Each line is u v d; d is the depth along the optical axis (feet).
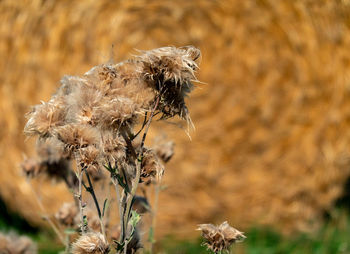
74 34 16.52
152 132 16.85
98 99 4.51
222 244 5.10
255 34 16.43
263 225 16.12
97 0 16.93
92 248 4.62
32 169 7.02
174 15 17.52
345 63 15.78
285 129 16.53
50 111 4.65
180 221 17.03
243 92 16.79
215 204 17.08
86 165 4.69
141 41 17.39
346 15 15.62
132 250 5.16
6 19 16.51
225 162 17.08
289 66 16.15
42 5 16.37
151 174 4.93
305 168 16.48
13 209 16.98
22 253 7.11
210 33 17.10
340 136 16.10
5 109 16.63
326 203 16.47
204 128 17.12
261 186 16.83
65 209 6.73
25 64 16.42
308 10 15.81
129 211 4.85
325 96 15.98
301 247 14.03
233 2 16.72
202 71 17.11
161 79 4.51
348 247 13.83
